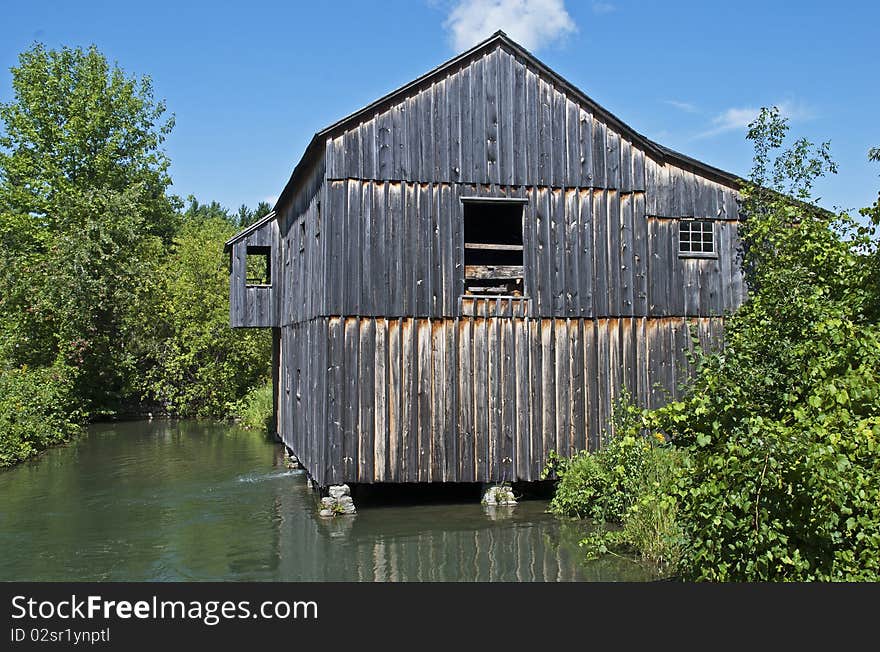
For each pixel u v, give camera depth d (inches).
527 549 375.9
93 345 1041.5
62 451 770.8
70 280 973.8
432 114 474.0
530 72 489.4
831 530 212.1
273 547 391.2
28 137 1178.0
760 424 212.2
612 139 502.6
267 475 618.2
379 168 464.8
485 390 473.1
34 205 1163.9
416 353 465.1
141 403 1145.4
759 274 473.7
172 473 630.5
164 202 1385.3
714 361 256.4
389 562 359.6
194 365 1138.0
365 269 460.8
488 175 478.9
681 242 518.0
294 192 613.9
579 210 493.4
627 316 497.7
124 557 378.3
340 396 454.6
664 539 315.3
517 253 626.5
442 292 470.0
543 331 483.2
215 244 1177.4
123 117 1275.8
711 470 221.6
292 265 631.8
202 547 394.9
